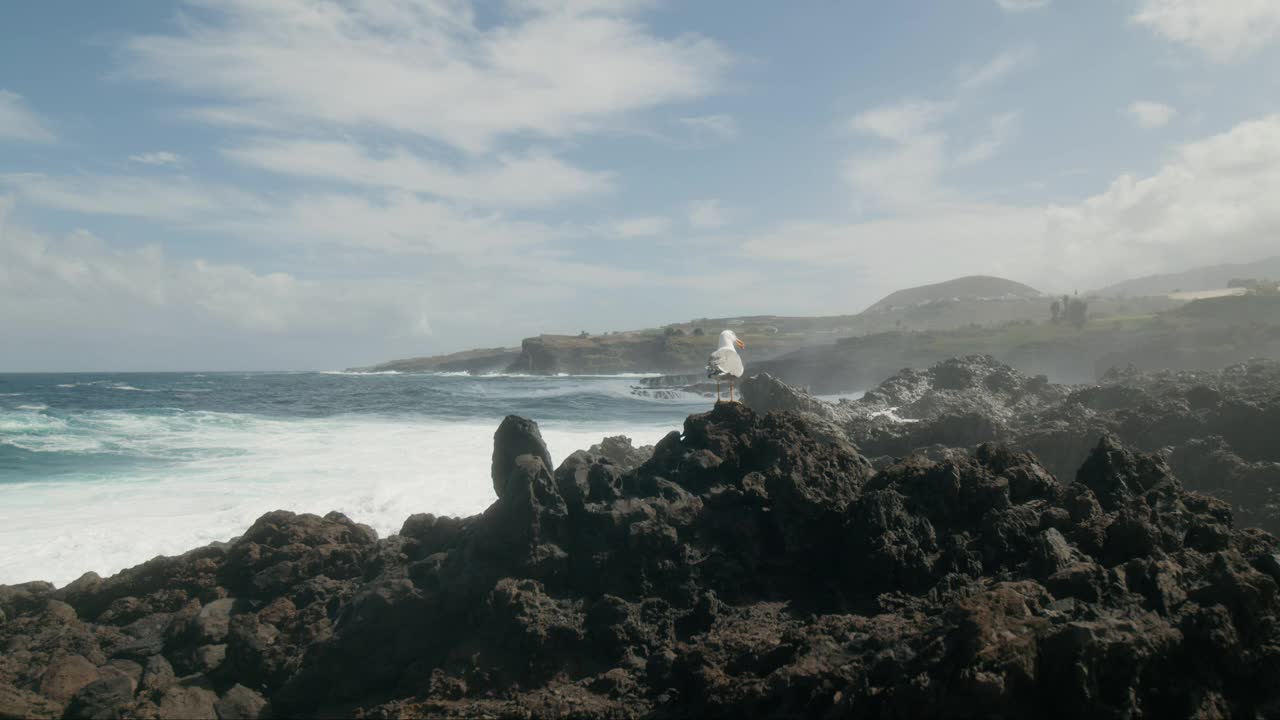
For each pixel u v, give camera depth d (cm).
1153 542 898
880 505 980
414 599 942
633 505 1016
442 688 870
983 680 650
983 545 964
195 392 7512
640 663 888
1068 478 1805
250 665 969
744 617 943
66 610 1125
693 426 1190
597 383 10150
